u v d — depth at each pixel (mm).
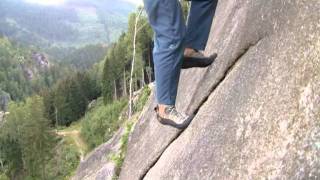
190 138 4621
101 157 9773
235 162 3477
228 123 3844
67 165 52344
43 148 58344
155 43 4148
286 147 3018
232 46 4586
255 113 3500
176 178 4465
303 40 3291
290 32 3504
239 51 4371
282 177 2924
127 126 9641
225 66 4586
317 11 3262
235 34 4676
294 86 3188
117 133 10320
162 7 3943
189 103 5219
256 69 3812
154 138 6363
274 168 3029
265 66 3672
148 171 6031
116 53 67688
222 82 4574
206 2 4352
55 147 60156
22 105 67625
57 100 82938
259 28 4070
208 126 4246
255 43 4141
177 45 4043
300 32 3363
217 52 4984
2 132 62375
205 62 4816
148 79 49188
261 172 3131
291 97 3172
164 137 5836
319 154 2785
